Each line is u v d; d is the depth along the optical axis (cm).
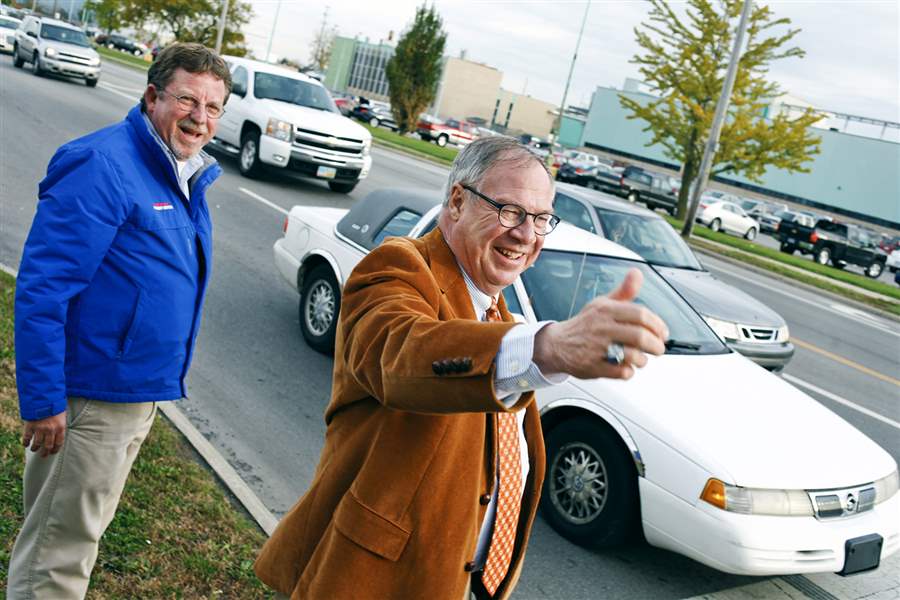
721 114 2388
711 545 414
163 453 427
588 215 981
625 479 449
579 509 474
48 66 2402
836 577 496
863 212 6644
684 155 3189
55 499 260
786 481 421
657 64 3020
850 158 6675
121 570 322
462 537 179
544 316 526
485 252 190
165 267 263
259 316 776
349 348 173
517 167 188
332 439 192
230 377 619
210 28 5131
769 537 409
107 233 248
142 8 5159
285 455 513
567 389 481
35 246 243
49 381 241
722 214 3550
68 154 251
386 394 154
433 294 179
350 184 1611
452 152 3784
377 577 175
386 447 177
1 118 1482
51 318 241
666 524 430
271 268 954
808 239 3375
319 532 188
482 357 139
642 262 618
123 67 4169
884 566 521
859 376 1105
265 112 1522
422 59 4650
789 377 1013
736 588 459
